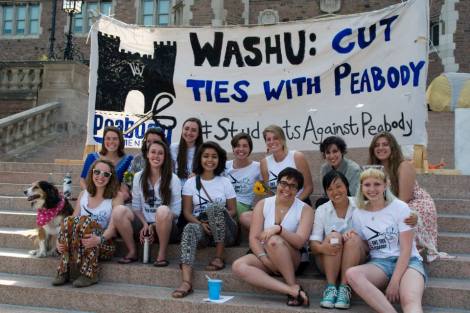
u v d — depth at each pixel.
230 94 6.61
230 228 4.53
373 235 3.89
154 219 4.77
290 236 3.99
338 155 4.68
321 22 6.38
